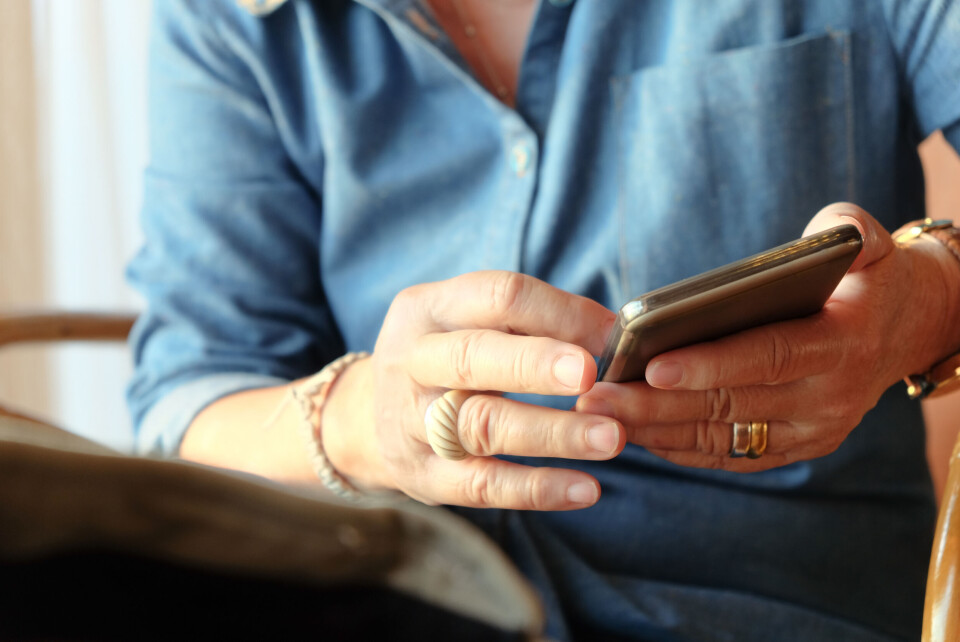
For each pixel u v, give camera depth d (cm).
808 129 80
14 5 152
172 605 14
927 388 68
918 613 77
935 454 143
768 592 75
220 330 93
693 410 55
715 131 80
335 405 69
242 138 94
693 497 76
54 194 166
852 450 77
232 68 93
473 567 15
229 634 14
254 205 94
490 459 56
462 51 89
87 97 166
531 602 14
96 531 14
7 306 157
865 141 81
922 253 65
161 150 97
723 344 50
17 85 154
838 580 76
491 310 52
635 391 55
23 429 17
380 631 14
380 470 65
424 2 85
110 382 174
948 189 144
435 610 14
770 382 52
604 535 76
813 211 80
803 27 81
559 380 47
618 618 69
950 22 75
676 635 68
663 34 83
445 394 53
